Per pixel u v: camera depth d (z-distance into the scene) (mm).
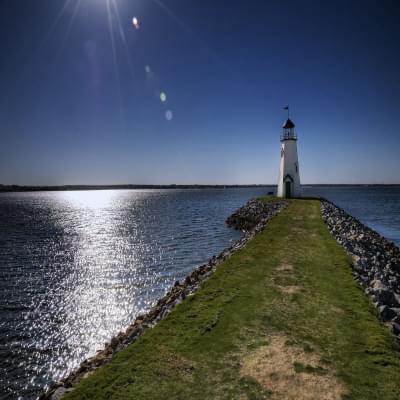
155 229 35344
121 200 114750
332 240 14578
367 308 7082
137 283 16797
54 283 16922
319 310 7043
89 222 44125
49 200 123438
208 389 4551
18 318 12742
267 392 4445
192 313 7102
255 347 5602
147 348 5688
